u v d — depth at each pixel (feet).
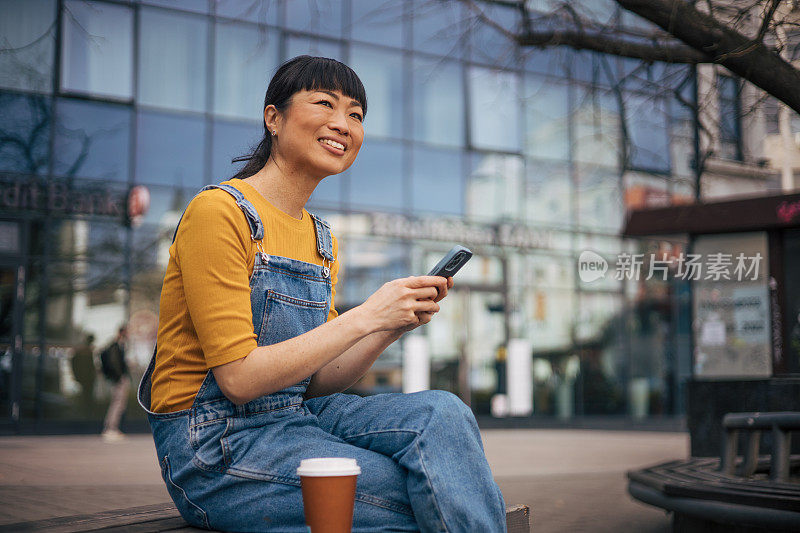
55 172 47.42
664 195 60.80
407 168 58.29
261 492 5.97
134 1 48.21
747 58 13.28
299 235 6.82
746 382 24.66
